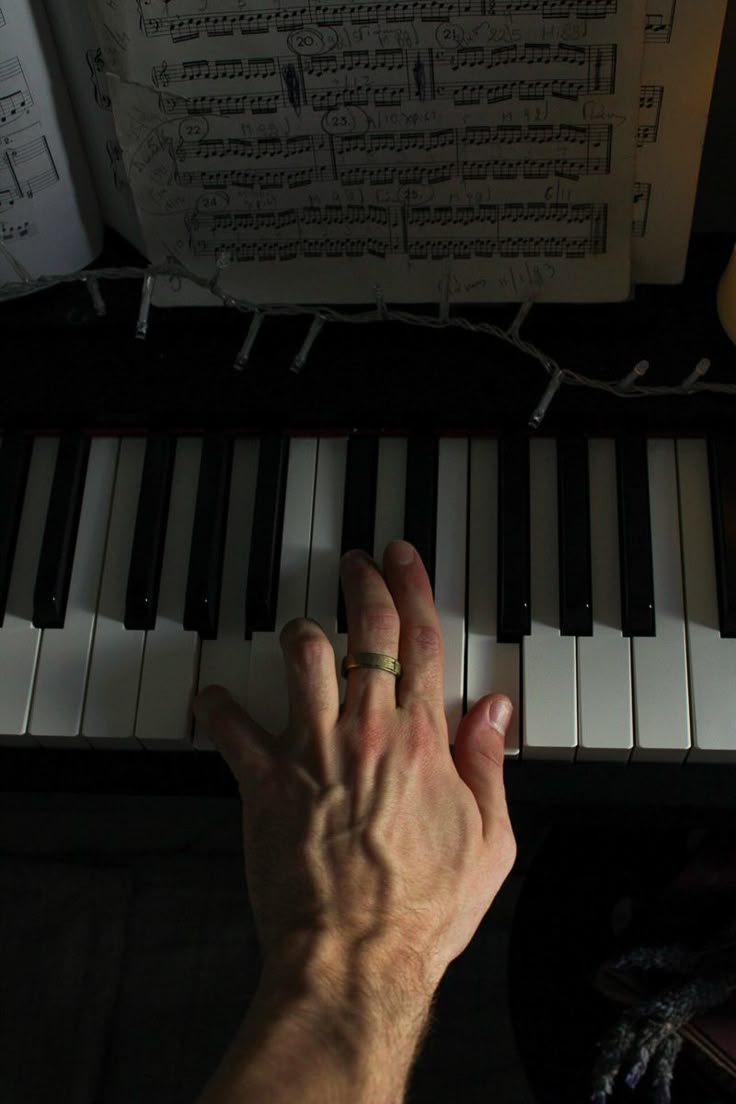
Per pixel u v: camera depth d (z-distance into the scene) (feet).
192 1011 3.11
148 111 2.04
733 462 2.19
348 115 2.02
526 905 2.53
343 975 1.82
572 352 2.22
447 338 2.24
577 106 1.97
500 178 2.06
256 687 2.17
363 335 2.25
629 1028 2.23
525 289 2.18
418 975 1.87
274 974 1.83
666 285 2.24
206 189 2.12
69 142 2.16
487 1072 3.09
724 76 2.09
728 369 2.19
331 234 2.16
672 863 2.53
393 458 2.26
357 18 1.92
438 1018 3.14
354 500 2.23
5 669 2.21
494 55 1.94
